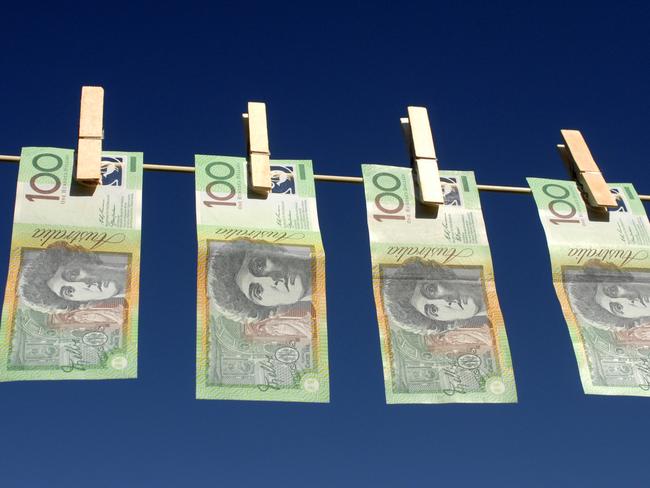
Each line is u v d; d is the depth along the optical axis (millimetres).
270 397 659
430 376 682
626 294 732
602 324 720
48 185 702
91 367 650
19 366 643
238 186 723
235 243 700
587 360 707
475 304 707
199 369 661
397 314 699
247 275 692
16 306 660
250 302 684
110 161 718
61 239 684
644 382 703
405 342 691
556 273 735
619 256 746
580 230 753
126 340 661
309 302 689
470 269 719
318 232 713
